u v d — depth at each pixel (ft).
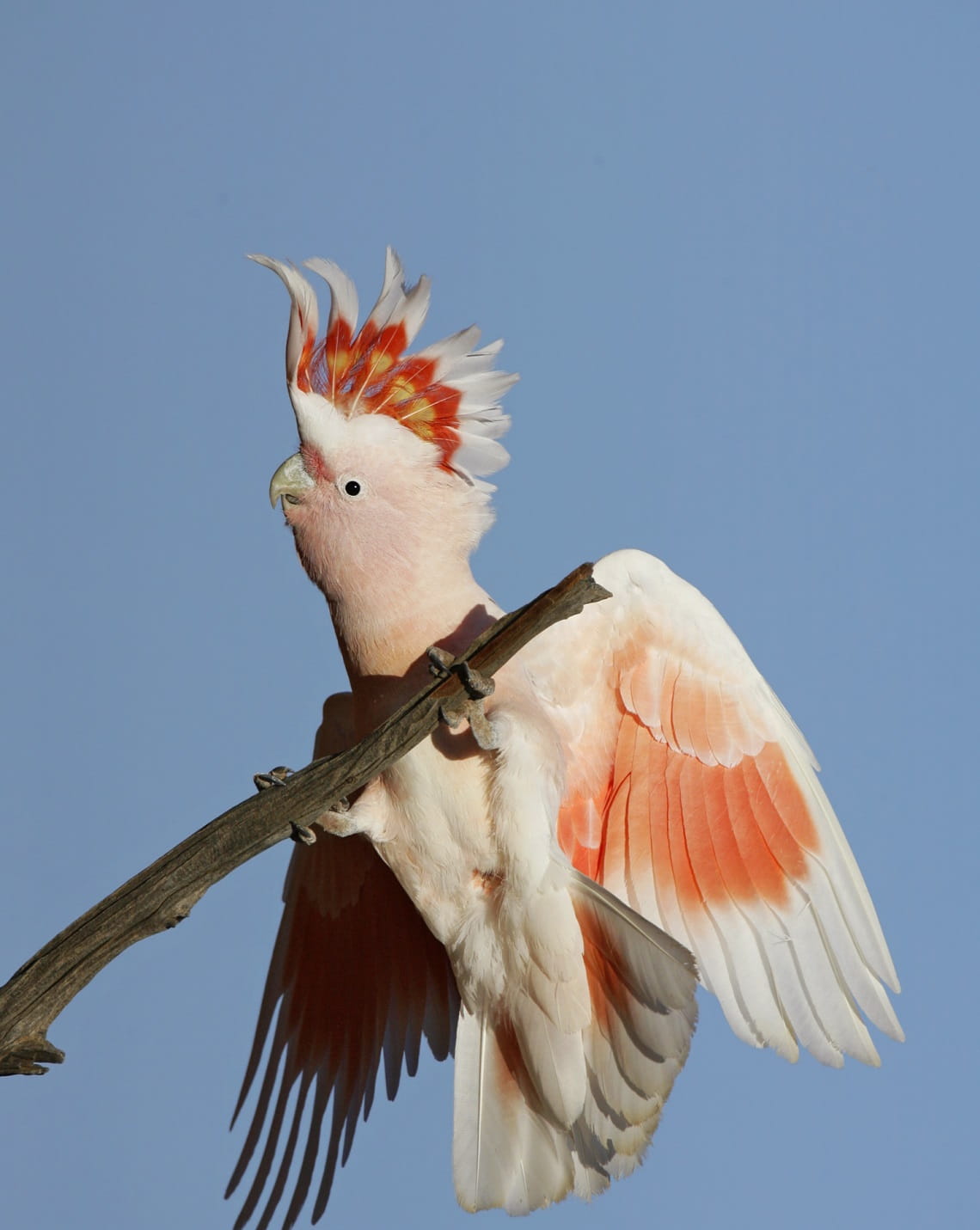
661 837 36.73
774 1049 34.94
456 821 32.50
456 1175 33.09
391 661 33.35
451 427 34.35
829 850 35.68
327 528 33.45
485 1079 33.58
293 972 38.58
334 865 38.52
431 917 33.71
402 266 34.68
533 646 36.14
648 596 35.86
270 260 33.71
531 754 32.01
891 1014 34.60
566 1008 32.58
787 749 36.14
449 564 33.68
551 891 32.14
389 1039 38.17
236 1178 37.40
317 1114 37.70
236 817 30.73
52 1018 30.25
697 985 32.86
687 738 36.29
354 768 30.17
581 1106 32.58
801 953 35.40
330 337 34.45
